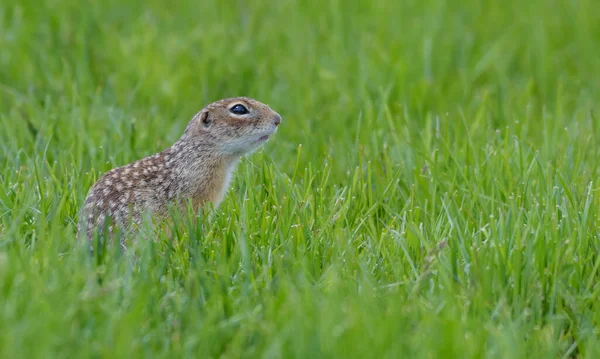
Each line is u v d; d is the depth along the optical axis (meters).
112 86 23.80
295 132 21.44
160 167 15.98
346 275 13.33
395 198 17.05
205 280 12.93
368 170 17.33
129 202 15.46
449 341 11.23
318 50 28.06
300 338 11.02
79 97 21.86
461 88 24.86
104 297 11.91
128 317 11.24
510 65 27.52
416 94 23.53
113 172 15.84
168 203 15.88
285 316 11.65
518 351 11.38
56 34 26.97
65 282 12.29
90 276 12.22
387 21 30.06
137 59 25.66
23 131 20.12
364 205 16.36
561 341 12.55
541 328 12.87
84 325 11.54
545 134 19.09
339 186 18.05
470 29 29.95
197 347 11.48
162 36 28.53
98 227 15.10
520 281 13.20
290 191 16.05
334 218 15.28
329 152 19.25
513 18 31.17
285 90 24.48
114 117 20.94
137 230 14.62
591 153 18.95
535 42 28.16
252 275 13.26
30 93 22.45
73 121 20.28
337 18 28.78
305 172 17.14
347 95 23.58
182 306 12.40
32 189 15.66
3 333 10.65
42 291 11.86
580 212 15.20
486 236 14.52
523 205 16.09
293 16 30.19
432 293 13.05
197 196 16.20
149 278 12.78
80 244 13.55
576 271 13.48
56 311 11.19
